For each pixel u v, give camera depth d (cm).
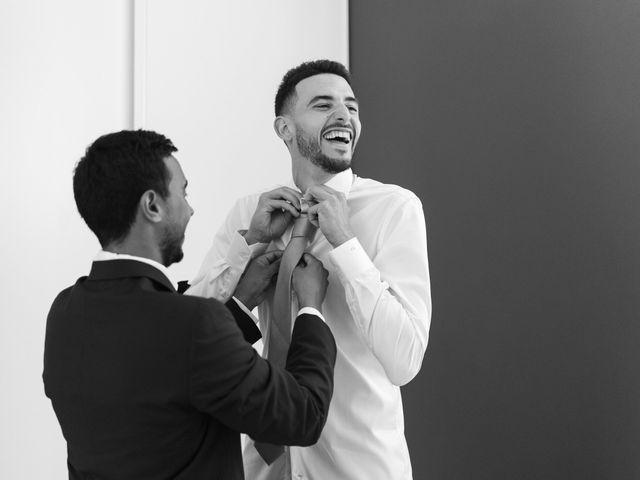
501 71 274
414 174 314
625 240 226
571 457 241
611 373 229
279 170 343
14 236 285
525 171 262
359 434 183
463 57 291
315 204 185
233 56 332
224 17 330
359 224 190
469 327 282
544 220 253
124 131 155
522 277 261
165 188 152
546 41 256
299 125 193
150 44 312
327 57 353
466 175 287
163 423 140
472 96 286
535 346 255
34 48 290
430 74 308
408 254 183
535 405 254
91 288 150
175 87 318
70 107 296
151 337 140
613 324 229
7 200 284
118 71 307
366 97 345
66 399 148
